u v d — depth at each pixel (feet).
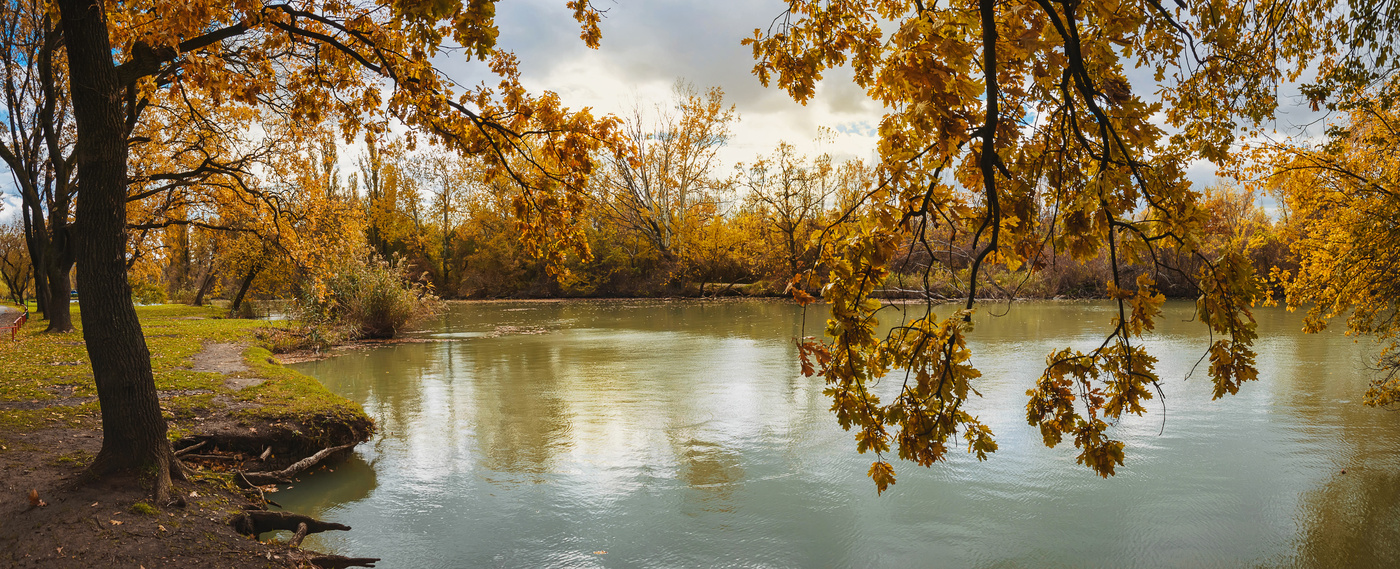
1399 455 24.49
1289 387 36.09
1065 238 6.54
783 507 20.56
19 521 15.01
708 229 157.38
